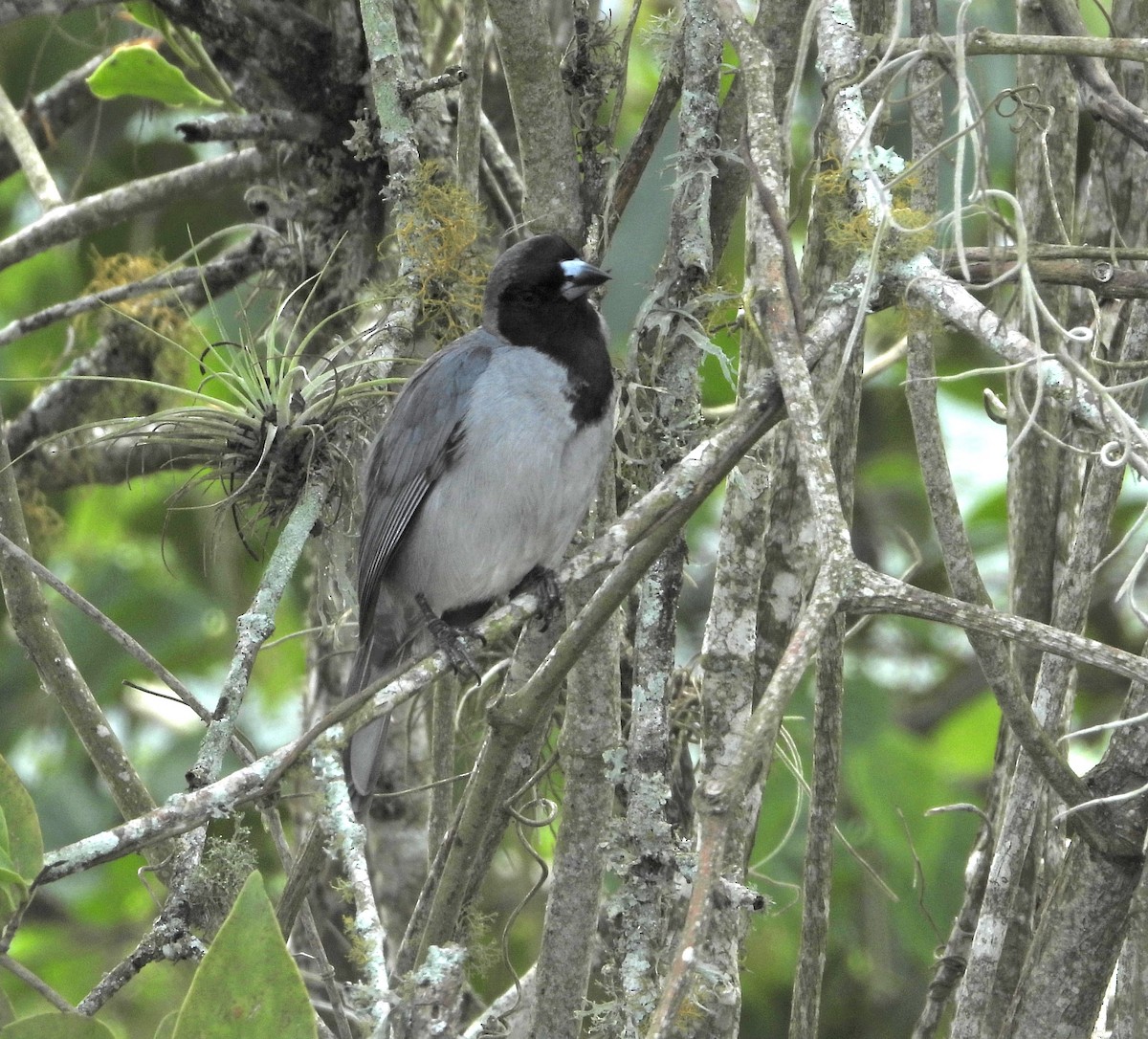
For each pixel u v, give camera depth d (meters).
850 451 8.42
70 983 14.38
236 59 10.98
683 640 14.50
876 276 6.52
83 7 10.91
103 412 13.30
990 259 6.86
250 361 9.33
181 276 12.23
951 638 15.83
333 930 10.94
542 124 8.85
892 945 12.70
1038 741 6.74
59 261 16.75
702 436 8.72
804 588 8.66
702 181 8.44
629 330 10.80
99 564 15.19
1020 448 8.51
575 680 7.96
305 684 12.16
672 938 7.91
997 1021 8.16
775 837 12.55
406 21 10.72
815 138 7.55
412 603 10.16
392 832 11.61
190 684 15.75
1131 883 7.05
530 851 8.88
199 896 7.65
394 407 9.88
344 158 11.24
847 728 12.83
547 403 9.40
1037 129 8.35
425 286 9.75
